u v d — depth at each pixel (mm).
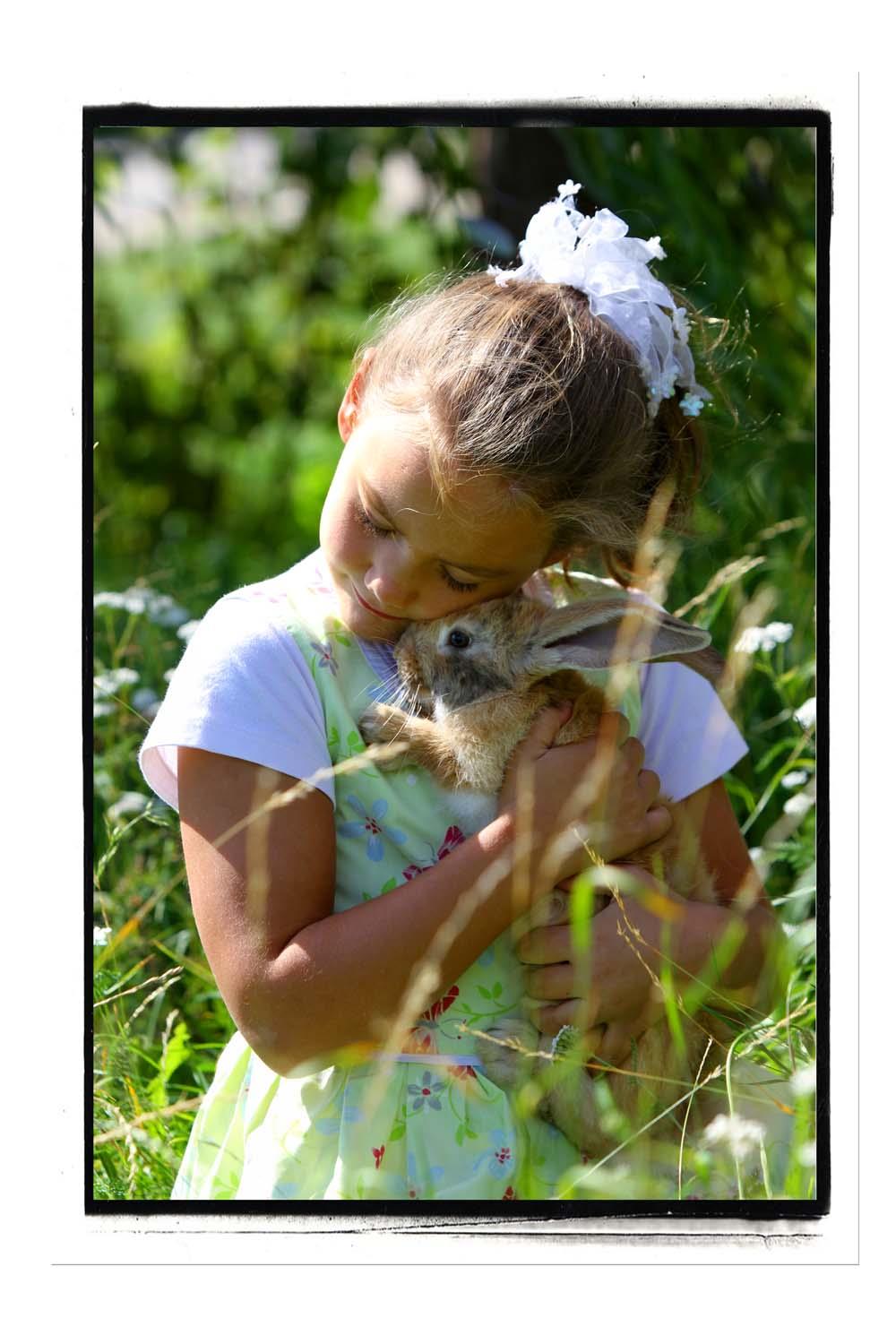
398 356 3426
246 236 8516
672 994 3145
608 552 3730
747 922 3609
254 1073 3371
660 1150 3338
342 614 3518
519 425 3238
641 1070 3371
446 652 3709
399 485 3238
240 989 3178
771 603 5047
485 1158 3199
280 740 3266
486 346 3303
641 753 3586
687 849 3740
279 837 3213
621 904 3221
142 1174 3586
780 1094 3578
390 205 8141
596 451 3355
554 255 3559
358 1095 3191
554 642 3803
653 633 3539
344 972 3111
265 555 7789
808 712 4234
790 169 6219
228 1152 3375
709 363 4172
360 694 3520
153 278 8672
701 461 3918
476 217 6695
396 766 3492
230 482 8812
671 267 5844
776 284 6156
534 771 3439
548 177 6488
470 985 3332
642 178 5973
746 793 4703
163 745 3371
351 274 8414
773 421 5715
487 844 3238
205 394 8867
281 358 8734
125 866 4430
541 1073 3262
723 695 3828
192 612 5891
